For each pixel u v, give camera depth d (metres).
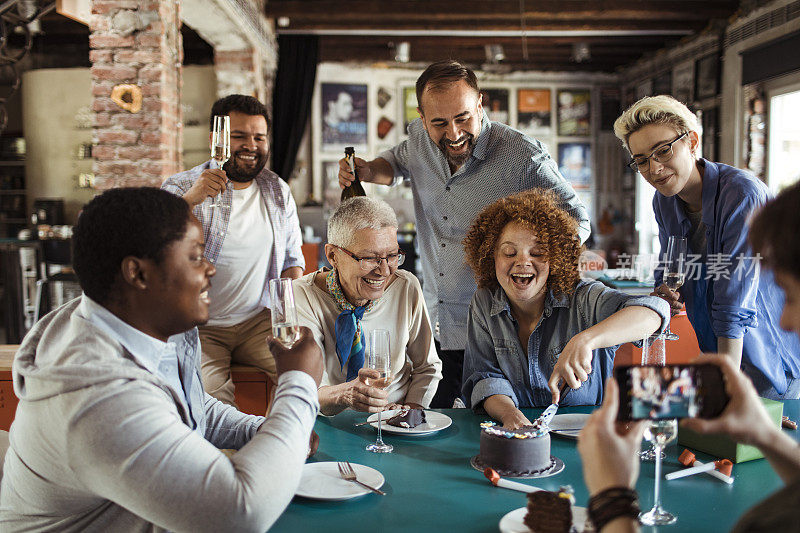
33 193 8.69
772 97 7.04
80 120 8.56
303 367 1.29
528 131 10.39
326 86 9.80
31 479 1.13
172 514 1.05
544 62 10.23
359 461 1.59
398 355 2.25
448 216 2.92
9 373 2.71
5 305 6.22
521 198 1.95
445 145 2.64
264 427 1.20
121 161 4.38
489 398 1.91
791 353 2.20
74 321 1.16
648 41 8.81
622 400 0.98
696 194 2.26
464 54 9.58
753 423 0.98
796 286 0.83
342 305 2.15
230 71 7.23
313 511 1.31
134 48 4.34
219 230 2.93
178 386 1.34
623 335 1.65
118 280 1.14
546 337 2.01
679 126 2.13
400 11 7.45
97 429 1.04
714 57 7.85
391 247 2.05
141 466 1.04
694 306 2.31
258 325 3.09
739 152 7.42
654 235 9.82
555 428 1.76
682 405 0.99
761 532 0.78
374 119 9.96
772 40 6.66
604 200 10.62
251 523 1.08
